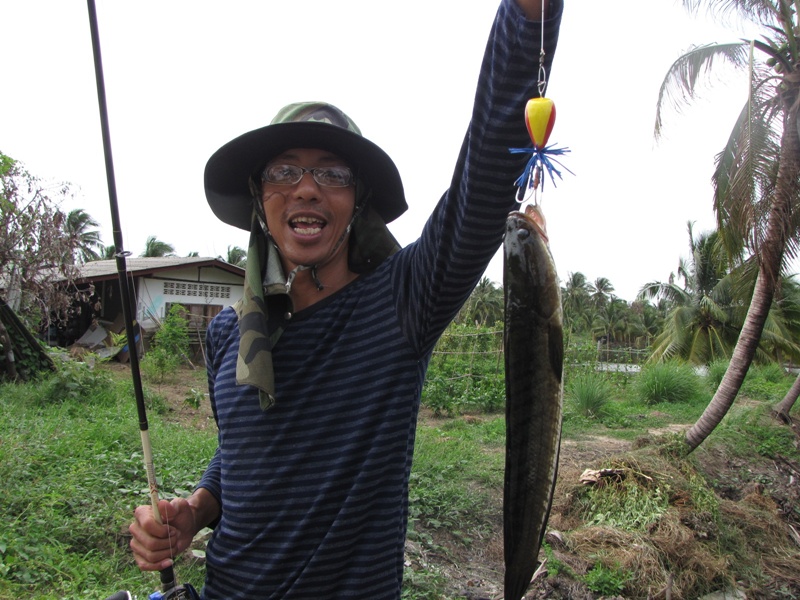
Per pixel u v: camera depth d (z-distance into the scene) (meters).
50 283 11.99
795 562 7.02
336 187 1.70
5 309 10.72
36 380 10.56
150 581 4.11
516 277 1.43
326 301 1.71
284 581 1.62
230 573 1.71
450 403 12.83
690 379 16.45
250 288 1.70
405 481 1.66
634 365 23.39
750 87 8.04
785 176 8.56
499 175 1.38
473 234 1.43
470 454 8.52
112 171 1.77
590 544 6.19
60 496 4.88
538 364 1.45
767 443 11.08
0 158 10.17
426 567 5.22
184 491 5.42
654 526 6.52
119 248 1.82
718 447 10.67
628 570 5.72
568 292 48.16
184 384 14.41
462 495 6.83
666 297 24.84
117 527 4.73
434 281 1.52
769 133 8.45
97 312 18.84
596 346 18.81
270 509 1.64
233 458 1.73
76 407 8.99
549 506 1.47
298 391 1.66
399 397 1.61
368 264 1.76
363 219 1.79
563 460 8.96
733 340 22.31
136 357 1.84
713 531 6.88
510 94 1.33
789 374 23.58
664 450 8.66
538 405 1.45
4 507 4.72
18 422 7.08
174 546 1.89
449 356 14.30
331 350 1.66
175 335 15.96
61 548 4.23
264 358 1.62
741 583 6.39
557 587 5.41
